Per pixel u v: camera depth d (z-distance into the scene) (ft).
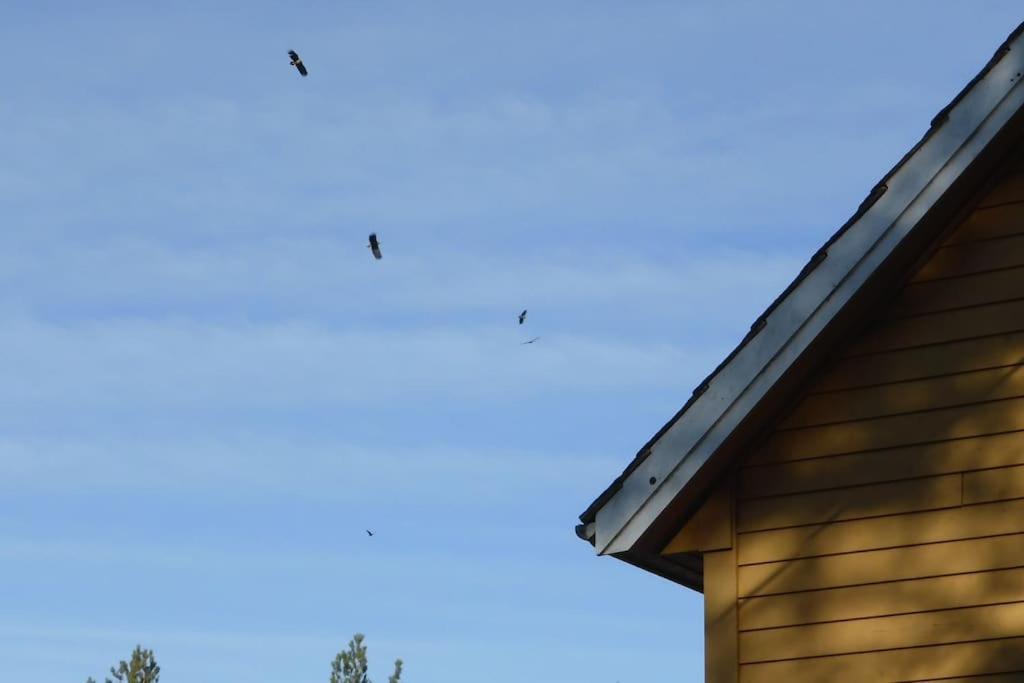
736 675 42.83
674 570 46.39
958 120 42.14
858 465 43.34
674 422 43.62
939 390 43.04
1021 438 41.88
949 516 42.01
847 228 42.73
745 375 43.09
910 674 41.27
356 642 123.44
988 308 43.06
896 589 42.04
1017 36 42.06
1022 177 43.60
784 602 43.06
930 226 43.09
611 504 43.86
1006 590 40.96
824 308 42.65
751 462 44.52
